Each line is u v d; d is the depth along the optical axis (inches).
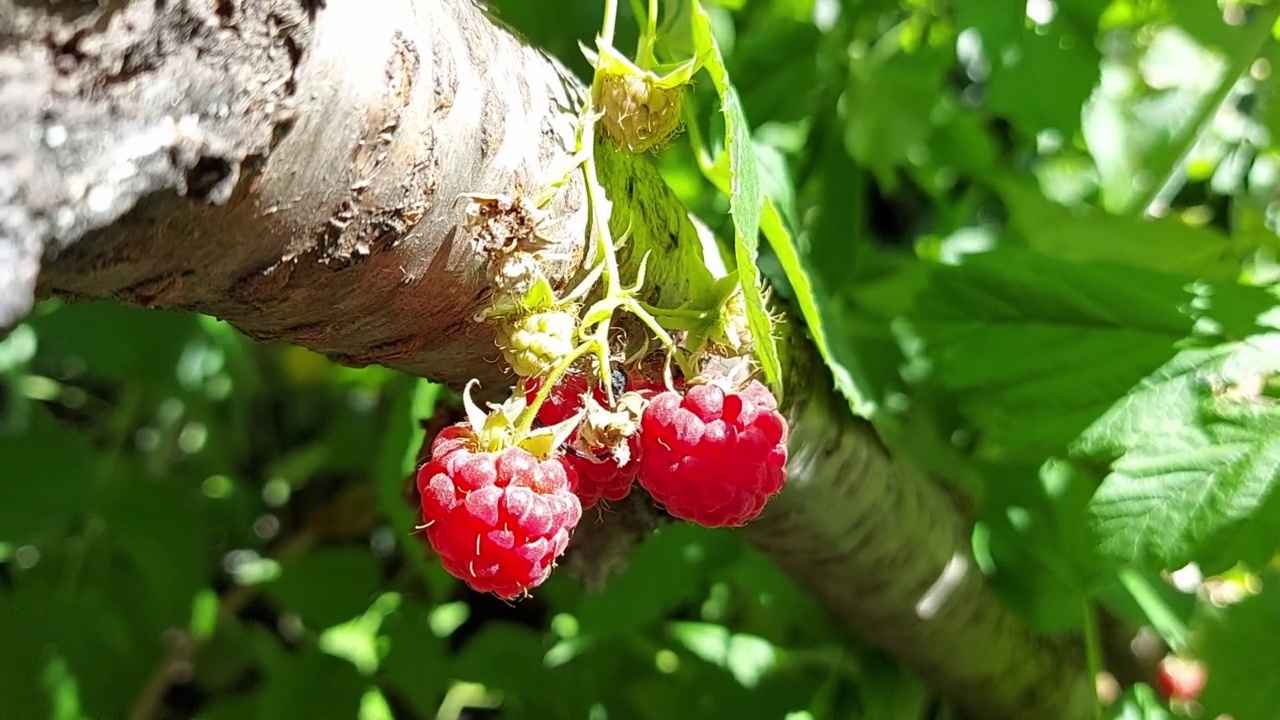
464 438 5.2
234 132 3.8
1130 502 7.5
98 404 13.2
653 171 5.9
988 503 8.6
